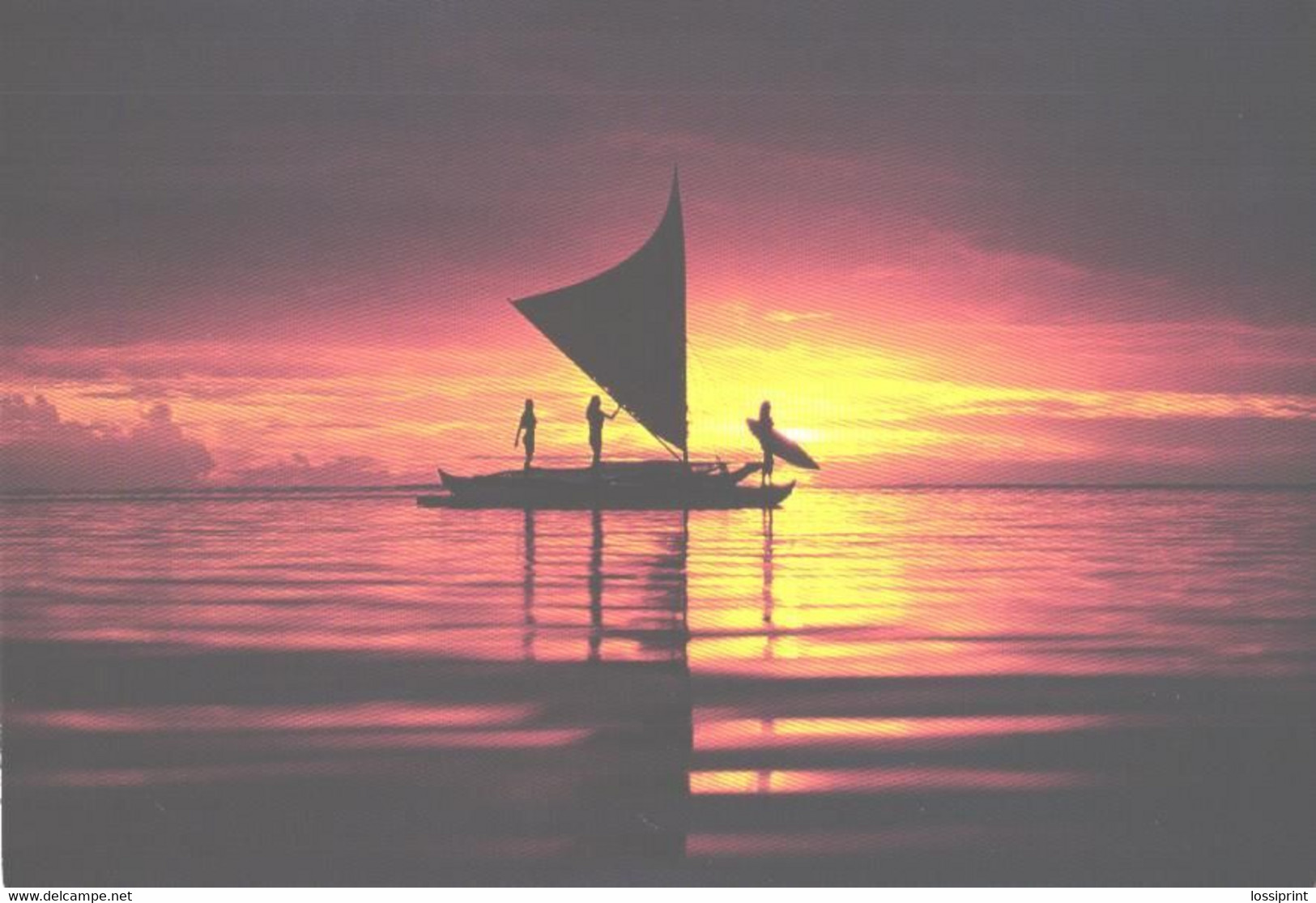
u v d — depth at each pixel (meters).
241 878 7.86
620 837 8.38
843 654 13.95
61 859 8.11
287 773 9.60
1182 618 16.47
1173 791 9.20
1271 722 10.99
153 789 9.23
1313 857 8.17
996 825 8.60
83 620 16.39
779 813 8.79
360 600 18.11
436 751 10.13
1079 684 12.45
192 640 14.92
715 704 11.60
